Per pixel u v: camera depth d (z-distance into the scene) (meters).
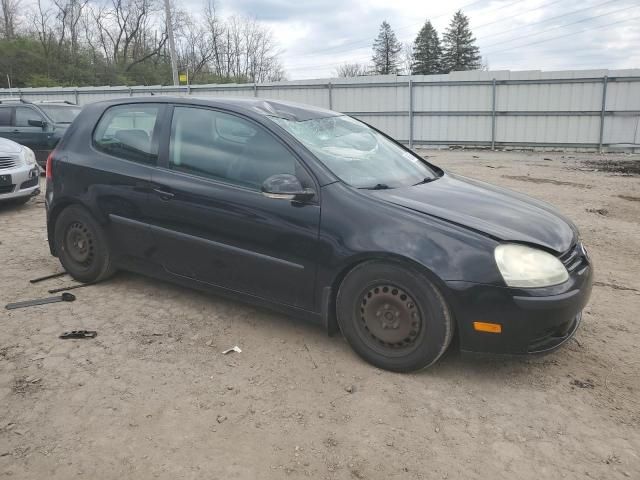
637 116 16.72
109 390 2.96
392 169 3.88
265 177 3.51
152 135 4.05
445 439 2.63
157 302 4.19
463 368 3.28
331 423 2.74
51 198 4.51
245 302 3.71
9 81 38.09
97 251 4.34
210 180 3.70
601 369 3.33
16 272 4.83
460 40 75.81
